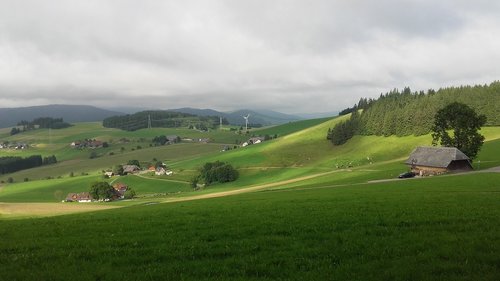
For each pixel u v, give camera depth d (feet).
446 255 50.78
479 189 160.56
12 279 46.68
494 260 48.16
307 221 80.53
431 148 379.76
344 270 46.78
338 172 464.24
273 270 47.83
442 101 643.04
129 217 100.94
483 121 363.97
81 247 63.77
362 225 74.23
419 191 158.20
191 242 64.28
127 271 49.37
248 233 70.74
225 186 593.01
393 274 44.37
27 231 82.43
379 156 625.00
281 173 620.08
